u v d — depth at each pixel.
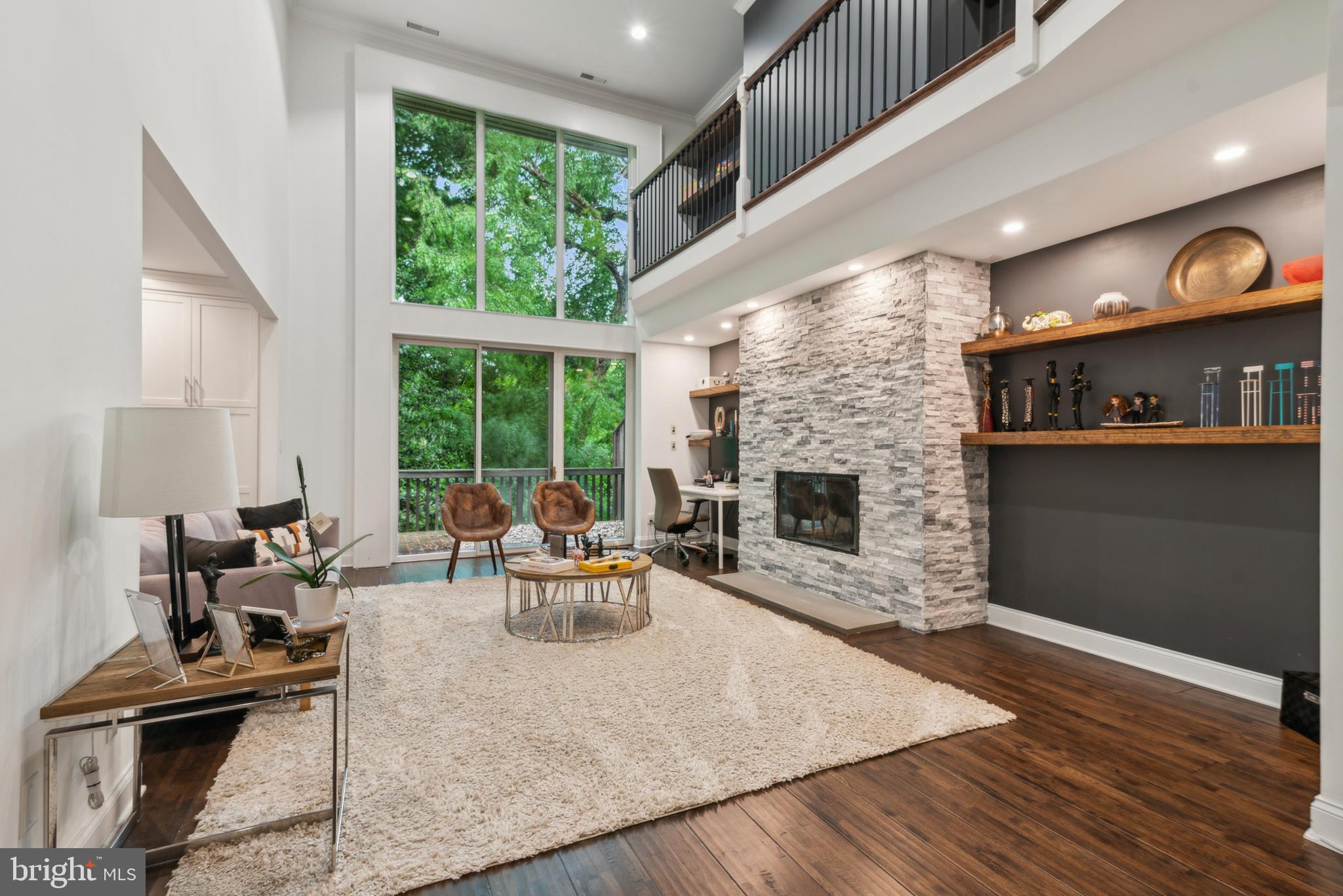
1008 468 4.10
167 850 1.77
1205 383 3.07
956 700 2.85
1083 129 2.73
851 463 4.54
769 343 5.49
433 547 6.38
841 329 4.65
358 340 5.88
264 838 1.83
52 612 1.51
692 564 6.22
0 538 1.30
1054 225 3.46
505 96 6.53
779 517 5.38
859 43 3.64
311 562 4.05
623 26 5.96
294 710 2.72
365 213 5.94
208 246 3.42
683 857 1.79
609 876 1.71
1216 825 1.96
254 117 4.16
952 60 3.98
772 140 5.18
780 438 5.33
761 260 5.07
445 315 6.29
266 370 5.24
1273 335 2.83
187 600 2.00
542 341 6.73
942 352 4.00
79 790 1.65
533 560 3.97
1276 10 2.12
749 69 5.69
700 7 5.70
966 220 3.38
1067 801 2.09
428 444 6.37
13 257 1.35
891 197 3.80
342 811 1.96
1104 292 3.53
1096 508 3.60
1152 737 2.54
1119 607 3.48
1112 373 3.49
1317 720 2.51
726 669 3.21
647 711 2.70
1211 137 2.44
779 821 1.97
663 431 7.27
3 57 1.31
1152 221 3.30
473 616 4.19
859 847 1.85
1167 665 3.23
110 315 1.84
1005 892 1.66
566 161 7.03
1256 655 2.91
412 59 6.17
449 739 2.44
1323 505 1.89
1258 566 2.90
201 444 1.72
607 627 3.97
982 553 4.19
